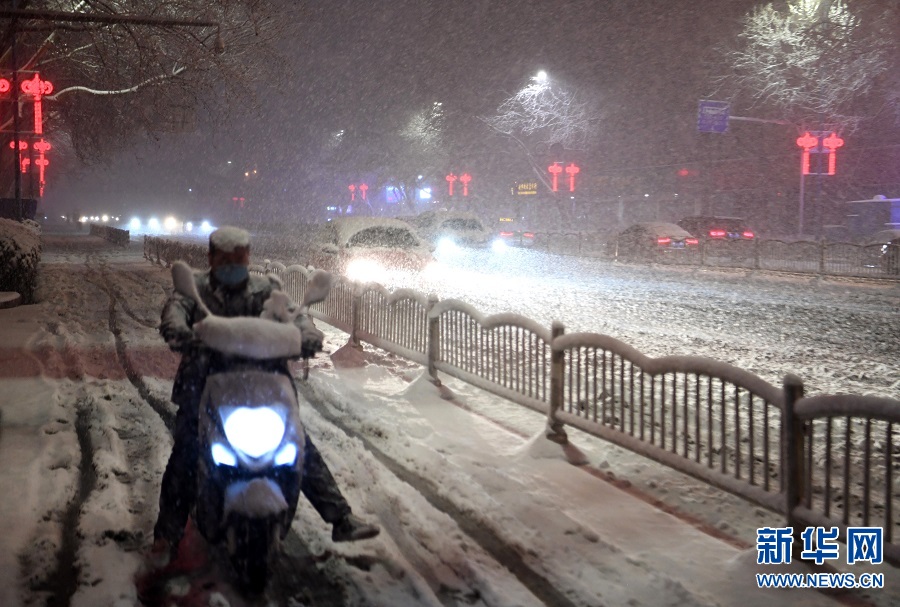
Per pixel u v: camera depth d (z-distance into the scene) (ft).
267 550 13.16
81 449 22.25
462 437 23.93
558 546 16.17
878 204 130.52
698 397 17.88
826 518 14.82
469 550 15.99
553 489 19.58
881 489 19.38
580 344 21.63
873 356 37.70
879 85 131.44
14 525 16.72
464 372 27.55
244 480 12.95
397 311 33.19
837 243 84.53
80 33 106.63
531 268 95.30
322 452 21.94
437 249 88.84
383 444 23.03
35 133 108.88
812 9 121.39
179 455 14.67
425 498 18.81
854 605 13.83
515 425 25.44
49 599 13.85
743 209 169.68
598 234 121.49
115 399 27.89
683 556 15.84
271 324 13.88
